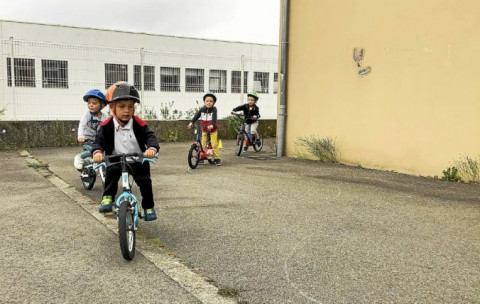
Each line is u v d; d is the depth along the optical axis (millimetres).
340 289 3111
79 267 3471
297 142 10258
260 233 4398
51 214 5047
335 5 9070
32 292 3016
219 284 3178
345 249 3947
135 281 3211
